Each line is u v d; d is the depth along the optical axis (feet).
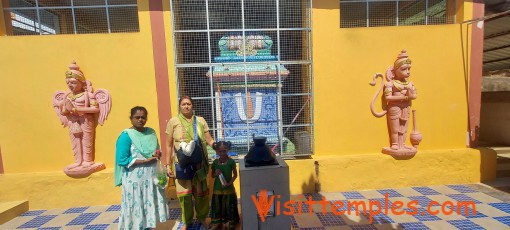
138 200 9.73
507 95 24.36
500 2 15.61
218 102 13.91
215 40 14.46
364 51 13.98
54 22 16.15
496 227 10.32
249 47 14.20
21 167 13.28
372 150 14.58
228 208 10.75
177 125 10.83
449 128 14.74
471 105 14.73
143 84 13.26
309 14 13.61
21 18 14.52
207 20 13.19
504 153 21.26
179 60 13.60
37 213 12.75
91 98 12.97
